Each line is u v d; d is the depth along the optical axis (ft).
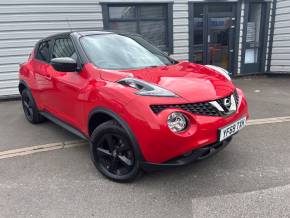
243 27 30.83
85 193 9.42
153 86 8.77
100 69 10.33
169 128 8.05
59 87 12.10
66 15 24.84
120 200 8.96
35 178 10.52
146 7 27.43
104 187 9.73
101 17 25.90
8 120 18.21
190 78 9.69
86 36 12.05
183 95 8.54
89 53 11.12
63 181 10.23
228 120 9.07
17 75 24.84
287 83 27.78
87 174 10.68
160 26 28.40
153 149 8.30
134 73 9.90
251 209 8.24
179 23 28.48
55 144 13.71
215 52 31.01
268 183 9.53
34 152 12.86
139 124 8.33
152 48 13.08
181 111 8.23
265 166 10.70
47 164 11.62
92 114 10.02
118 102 8.86
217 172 10.39
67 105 11.85
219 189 9.32
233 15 30.32
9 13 23.39
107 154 9.98
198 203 8.65
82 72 10.80
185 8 28.27
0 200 9.17
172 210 8.38
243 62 31.94
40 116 16.43
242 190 9.20
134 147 8.68
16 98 25.08
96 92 9.71
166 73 10.13
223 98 9.18
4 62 24.26
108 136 9.66
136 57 11.68
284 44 30.66
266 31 31.48
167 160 8.41
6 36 23.77
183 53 29.45
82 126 11.07
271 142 12.96
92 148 10.28
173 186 9.61
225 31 30.68
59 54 12.89
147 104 8.26
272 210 8.14
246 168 10.61
